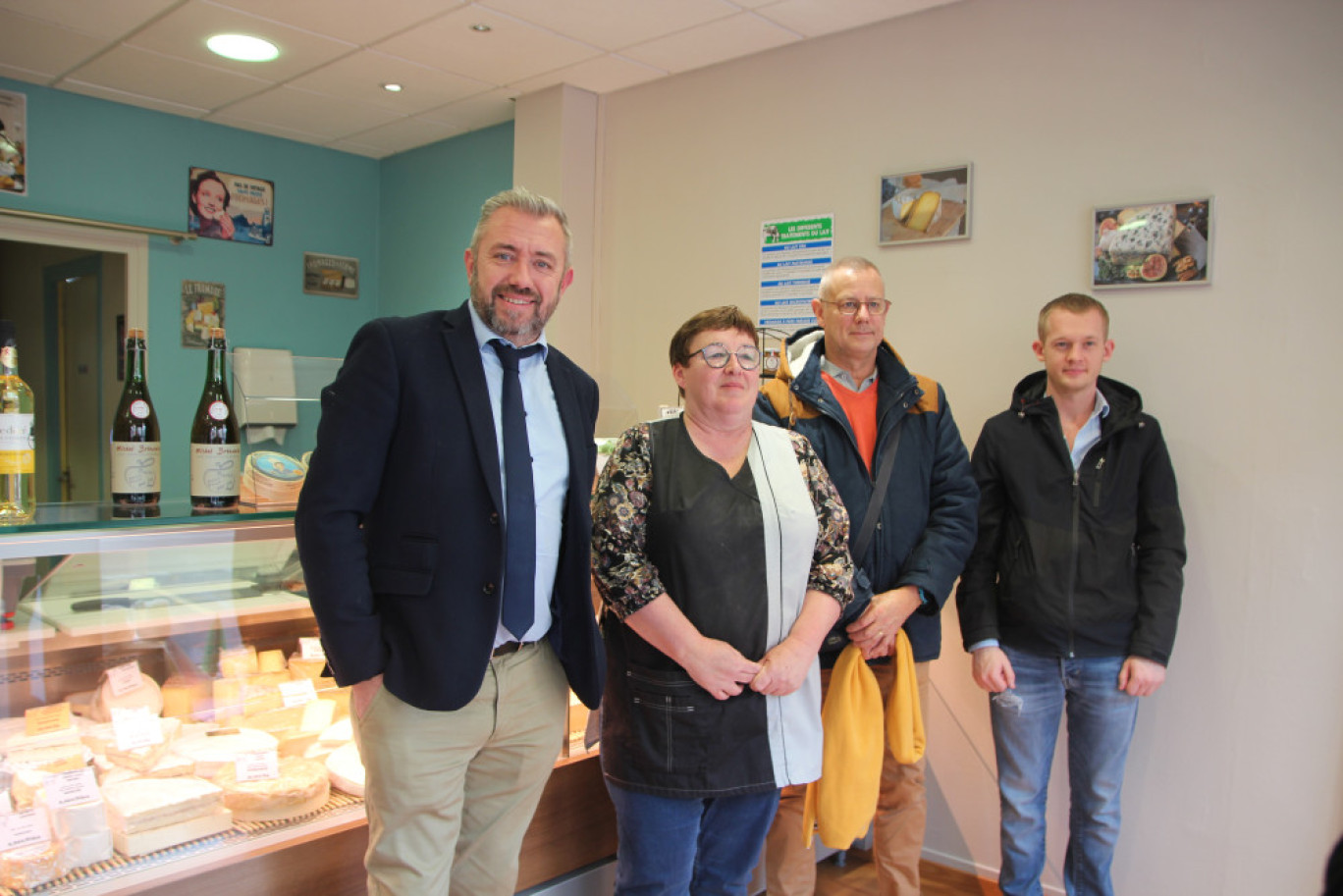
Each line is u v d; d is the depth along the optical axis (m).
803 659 1.72
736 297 3.27
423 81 3.55
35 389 4.57
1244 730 2.32
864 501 2.14
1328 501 2.21
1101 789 2.25
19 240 3.63
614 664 1.79
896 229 2.86
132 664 1.75
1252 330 2.31
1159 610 2.18
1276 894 2.28
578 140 3.62
